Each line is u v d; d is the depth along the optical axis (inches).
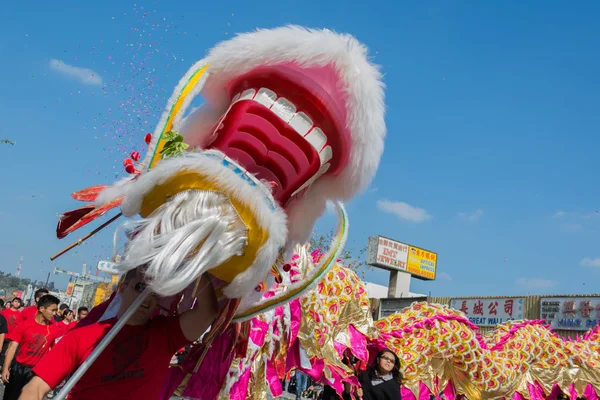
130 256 83.4
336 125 111.0
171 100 105.3
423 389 230.4
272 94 110.6
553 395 319.0
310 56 108.2
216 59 113.8
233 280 95.8
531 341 302.8
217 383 134.3
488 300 815.7
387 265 1122.7
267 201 96.3
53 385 83.0
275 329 156.3
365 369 210.1
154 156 101.3
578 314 708.7
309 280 121.0
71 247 103.2
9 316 295.7
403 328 234.7
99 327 86.6
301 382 349.4
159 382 89.9
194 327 94.3
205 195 89.9
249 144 106.2
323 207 127.6
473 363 240.7
